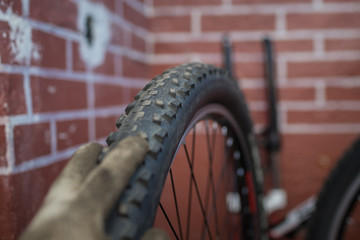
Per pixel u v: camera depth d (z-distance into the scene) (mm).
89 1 831
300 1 1271
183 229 1291
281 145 1318
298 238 1266
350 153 860
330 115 1296
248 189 804
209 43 1320
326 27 1268
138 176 300
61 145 698
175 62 1342
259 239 842
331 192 870
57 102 682
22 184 559
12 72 539
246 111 782
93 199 241
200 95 492
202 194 1287
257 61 1309
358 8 1243
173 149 379
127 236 254
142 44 1281
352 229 1294
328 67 1280
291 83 1305
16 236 541
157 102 391
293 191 1335
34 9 597
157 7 1334
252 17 1297
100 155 316
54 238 201
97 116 892
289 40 1289
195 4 1315
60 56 696
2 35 517
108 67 967
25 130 571
